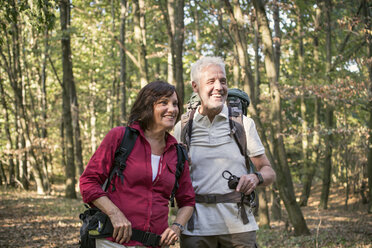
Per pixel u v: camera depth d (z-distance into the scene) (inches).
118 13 727.7
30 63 789.2
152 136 84.7
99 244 79.0
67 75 665.0
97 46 687.7
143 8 462.0
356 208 635.5
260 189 427.2
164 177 83.7
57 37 597.3
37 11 197.9
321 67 630.5
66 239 300.4
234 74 400.5
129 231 77.4
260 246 308.2
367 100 352.8
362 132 383.2
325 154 673.6
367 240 332.8
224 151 100.8
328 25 565.3
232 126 101.8
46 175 755.4
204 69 99.7
